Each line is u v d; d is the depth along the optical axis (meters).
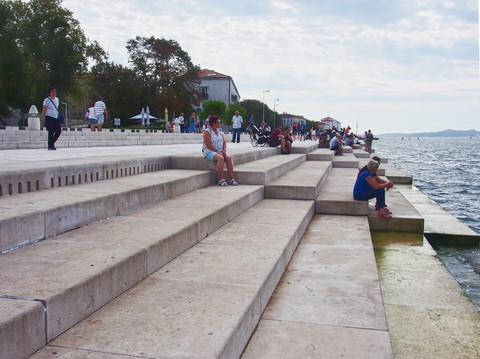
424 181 30.69
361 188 9.22
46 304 2.75
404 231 9.17
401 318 4.84
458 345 4.20
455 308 5.14
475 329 4.57
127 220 5.32
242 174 9.64
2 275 3.21
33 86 55.31
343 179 13.95
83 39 57.69
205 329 3.05
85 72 59.59
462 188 26.23
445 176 35.06
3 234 3.72
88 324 3.08
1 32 52.53
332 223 8.47
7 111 54.66
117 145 22.41
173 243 4.70
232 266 4.54
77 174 6.64
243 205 7.72
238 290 3.86
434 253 7.54
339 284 5.03
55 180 6.17
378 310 4.34
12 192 5.36
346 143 39.72
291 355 3.46
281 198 9.53
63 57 54.41
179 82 72.56
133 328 3.03
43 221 4.22
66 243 4.15
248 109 110.38
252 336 3.74
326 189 11.27
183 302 3.54
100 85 74.38
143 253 4.02
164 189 6.96
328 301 4.54
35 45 53.88
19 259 3.60
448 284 5.97
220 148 9.40
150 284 3.94
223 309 3.42
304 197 9.45
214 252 5.06
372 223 9.26
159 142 26.88
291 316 4.16
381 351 3.56
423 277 6.27
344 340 3.72
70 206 4.63
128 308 3.38
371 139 37.62
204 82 97.19
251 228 6.41
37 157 9.27
